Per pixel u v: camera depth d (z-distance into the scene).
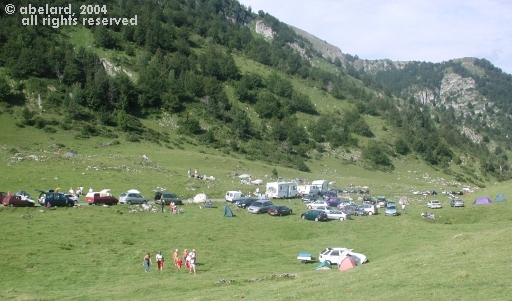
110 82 196.25
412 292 26.84
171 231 62.91
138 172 111.56
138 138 171.00
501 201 87.44
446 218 78.69
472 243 42.03
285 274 40.72
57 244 51.62
